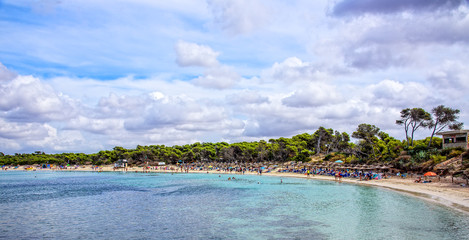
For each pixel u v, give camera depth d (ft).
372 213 118.21
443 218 104.78
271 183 250.16
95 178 342.03
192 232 96.12
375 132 329.52
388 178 230.27
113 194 191.72
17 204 154.30
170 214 124.57
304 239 86.12
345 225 100.73
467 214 109.29
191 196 177.47
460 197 139.03
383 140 360.69
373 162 289.74
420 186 179.73
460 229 91.71
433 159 219.20
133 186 243.40
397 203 135.85
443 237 84.89
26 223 111.45
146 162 568.82
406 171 237.66
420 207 124.06
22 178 347.36
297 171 343.67
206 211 129.59
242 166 451.12
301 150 453.17
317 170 326.85
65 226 106.52
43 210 136.87
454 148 223.71
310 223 104.47
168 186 240.32
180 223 108.37
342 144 435.94
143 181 292.20
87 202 159.33
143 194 190.39
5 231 100.37
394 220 105.50
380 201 143.64
